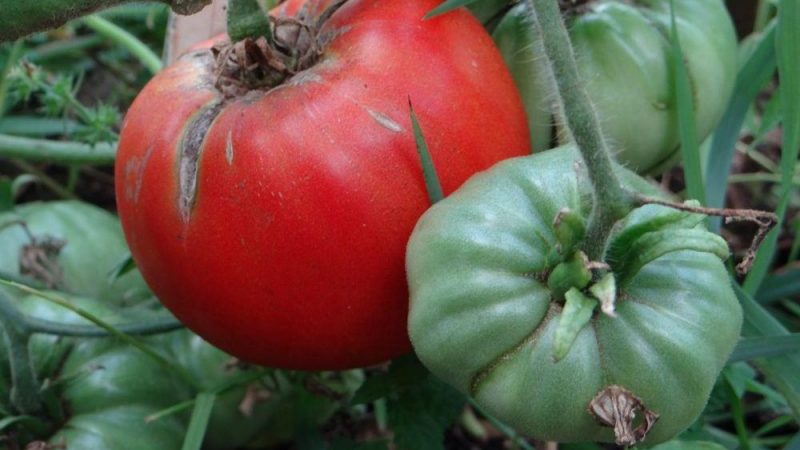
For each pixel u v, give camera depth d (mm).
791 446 415
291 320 388
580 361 337
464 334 348
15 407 432
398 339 399
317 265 377
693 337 341
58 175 612
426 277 356
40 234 487
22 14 370
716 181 472
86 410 438
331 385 477
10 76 513
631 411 337
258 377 452
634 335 339
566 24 433
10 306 425
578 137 338
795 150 432
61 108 529
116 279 487
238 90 389
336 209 372
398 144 375
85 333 438
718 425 520
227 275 383
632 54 429
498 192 359
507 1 440
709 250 335
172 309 410
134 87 625
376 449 434
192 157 382
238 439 477
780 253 575
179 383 459
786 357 421
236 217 376
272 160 372
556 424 343
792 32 421
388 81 379
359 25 390
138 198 390
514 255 349
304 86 380
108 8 383
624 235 340
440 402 424
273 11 417
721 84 447
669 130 439
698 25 440
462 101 385
